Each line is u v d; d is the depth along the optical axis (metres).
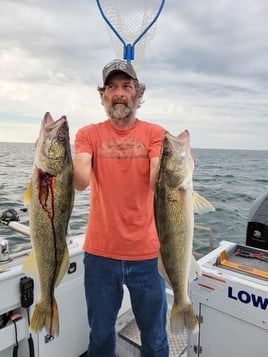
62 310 2.36
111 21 2.19
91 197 2.01
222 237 7.93
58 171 1.54
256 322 1.77
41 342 2.22
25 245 3.79
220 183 16.52
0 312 1.95
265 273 1.91
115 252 1.91
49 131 1.53
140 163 1.90
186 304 1.66
